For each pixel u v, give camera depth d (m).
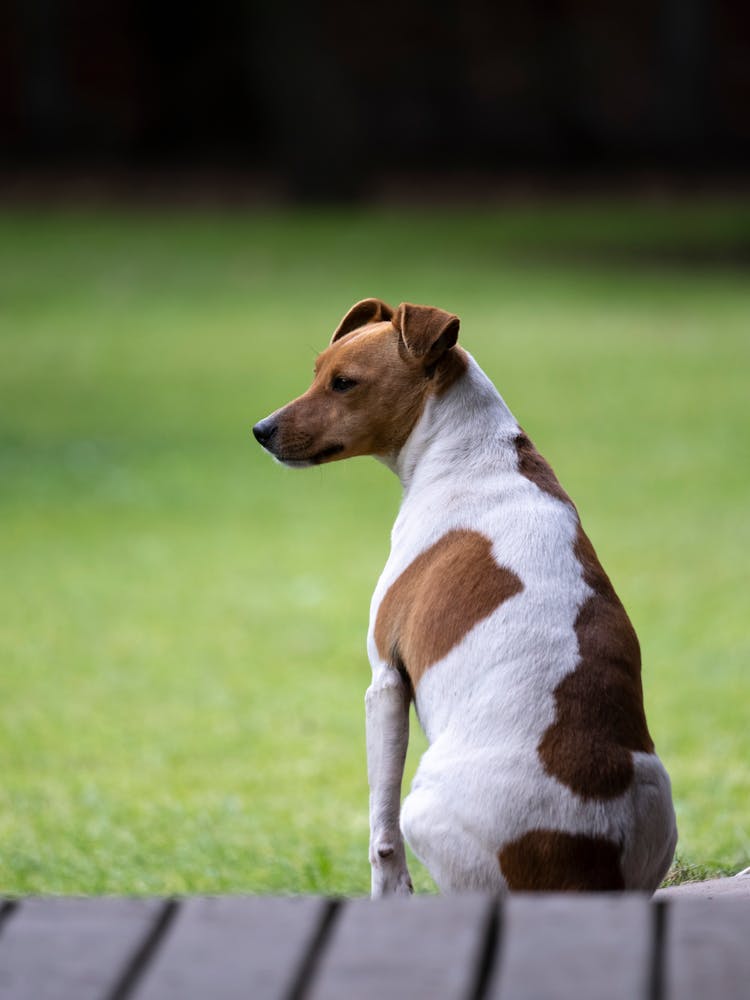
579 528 4.76
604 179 49.34
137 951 2.66
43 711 10.54
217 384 24.38
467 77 51.00
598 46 50.78
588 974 2.54
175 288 33.69
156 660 11.84
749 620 12.31
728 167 50.16
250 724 10.17
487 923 2.70
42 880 7.04
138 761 9.39
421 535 4.86
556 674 4.25
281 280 34.50
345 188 46.38
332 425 5.21
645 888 4.26
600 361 25.36
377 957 2.60
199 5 50.19
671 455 19.09
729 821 7.54
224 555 15.32
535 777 4.10
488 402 5.13
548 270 35.84
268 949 2.65
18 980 2.58
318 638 12.40
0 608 13.47
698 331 28.08
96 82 50.47
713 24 50.72
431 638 4.52
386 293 32.62
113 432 21.48
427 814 4.23
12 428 21.80
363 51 50.66
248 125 50.94
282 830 7.84
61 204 45.78
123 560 15.17
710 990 2.49
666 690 10.55
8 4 49.59
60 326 29.70
